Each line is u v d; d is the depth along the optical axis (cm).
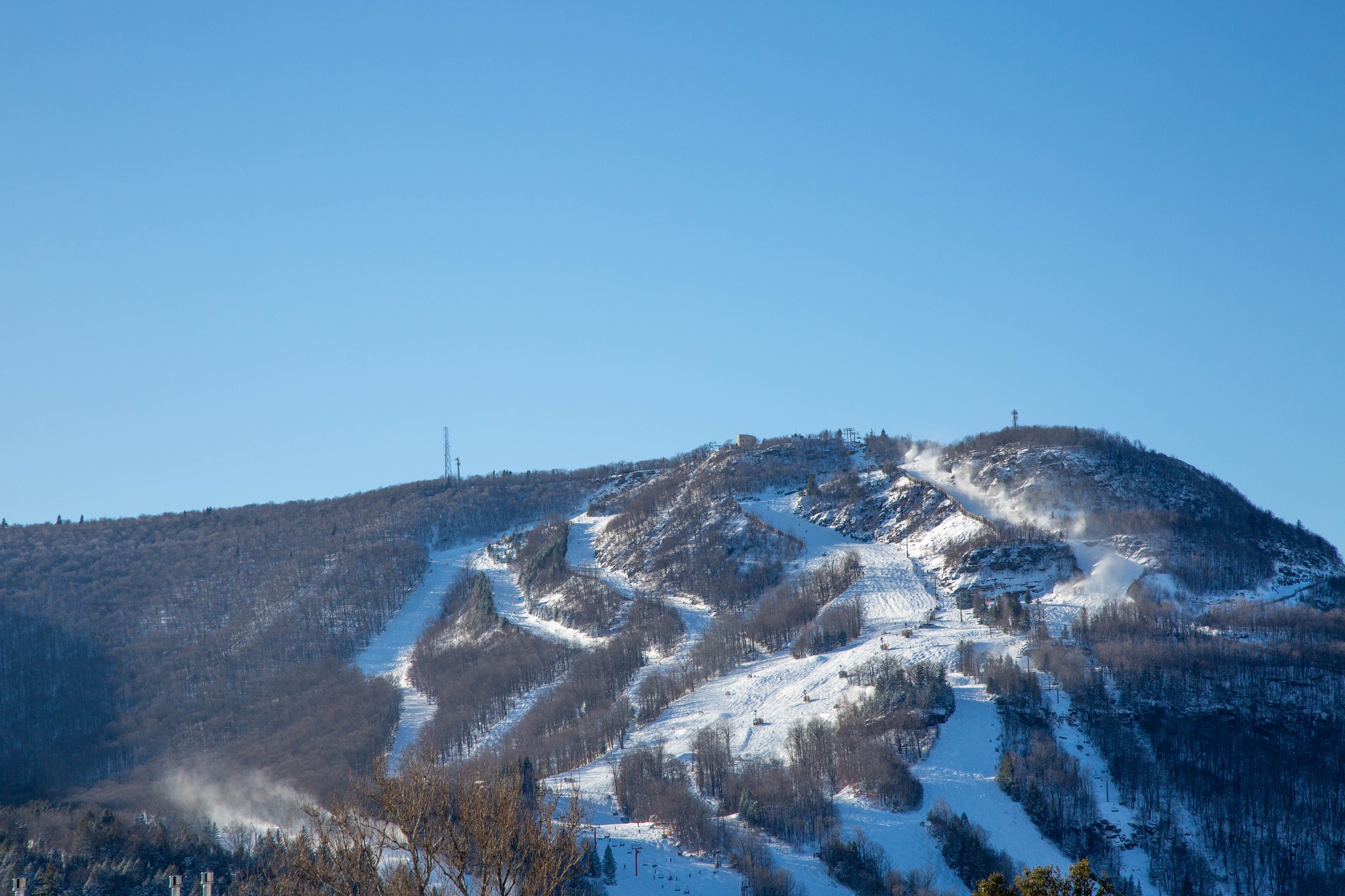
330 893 5584
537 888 5675
